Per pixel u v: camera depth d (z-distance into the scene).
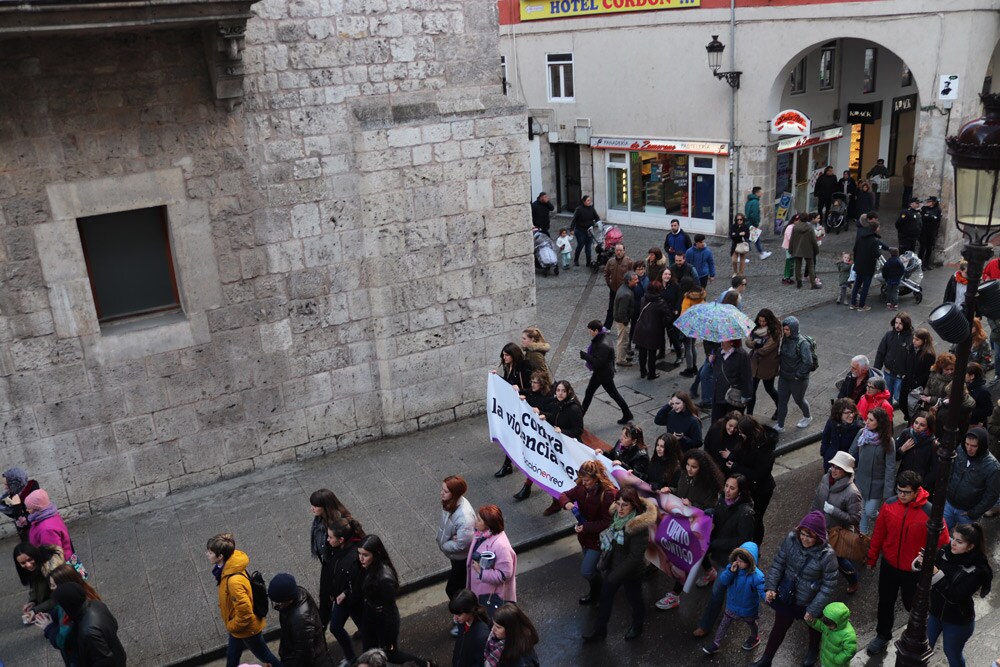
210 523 10.77
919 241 19.80
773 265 21.08
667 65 24.02
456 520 8.16
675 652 8.18
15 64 9.43
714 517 8.25
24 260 9.98
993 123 6.33
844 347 15.48
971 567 7.07
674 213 25.41
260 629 7.54
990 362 12.95
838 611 7.03
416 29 11.67
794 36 21.31
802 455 12.02
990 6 18.80
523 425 10.60
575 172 27.98
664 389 14.25
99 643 6.67
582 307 18.61
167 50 10.17
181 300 11.17
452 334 12.91
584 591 9.23
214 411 11.52
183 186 10.63
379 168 11.70
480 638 6.68
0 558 10.23
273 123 10.99
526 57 27.42
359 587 7.38
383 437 12.89
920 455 9.21
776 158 23.23
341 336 12.16
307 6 10.88
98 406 10.77
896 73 26.78
